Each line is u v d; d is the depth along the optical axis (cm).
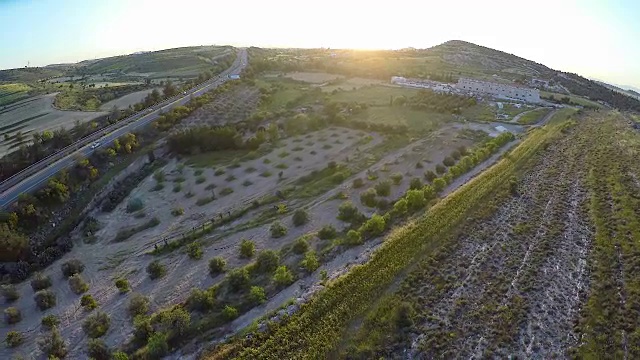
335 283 5431
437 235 6512
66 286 5984
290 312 5044
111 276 6166
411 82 18475
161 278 6025
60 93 18062
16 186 8081
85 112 15100
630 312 4934
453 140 11056
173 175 9462
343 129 12044
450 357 4434
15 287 5988
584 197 7806
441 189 8138
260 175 9244
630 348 4456
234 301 5353
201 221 7494
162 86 19062
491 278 5616
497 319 4906
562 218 7081
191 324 4997
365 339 4631
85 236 7244
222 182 8975
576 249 6228
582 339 4612
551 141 10888
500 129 12144
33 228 7206
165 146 10694
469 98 15262
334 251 6253
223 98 14550
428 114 13525
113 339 4978
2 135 13262
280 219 7400
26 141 11781
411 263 5872
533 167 9269
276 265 5975
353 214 7225
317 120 12281
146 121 11881
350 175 9062
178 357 4591
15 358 4769
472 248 6269
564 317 4950
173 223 7488
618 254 6044
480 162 9538
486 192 7925
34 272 6322
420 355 4459
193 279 5944
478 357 4425
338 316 4944
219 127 11306
